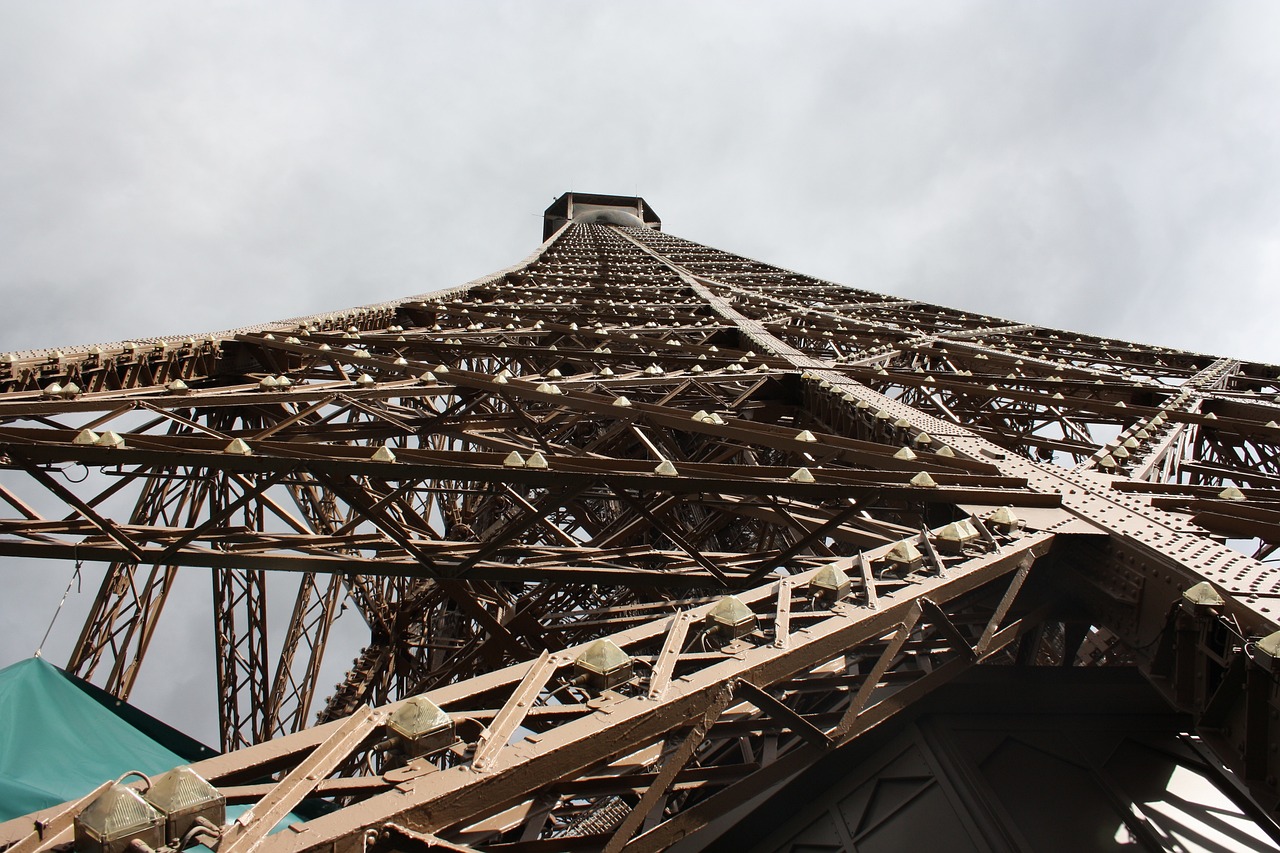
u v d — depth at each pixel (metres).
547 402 15.96
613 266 65.31
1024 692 7.94
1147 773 7.52
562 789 5.64
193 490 14.57
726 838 7.50
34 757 8.41
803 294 49.72
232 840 3.90
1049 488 10.18
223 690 15.35
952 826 6.76
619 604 20.61
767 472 10.02
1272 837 6.81
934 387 19.89
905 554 7.60
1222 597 6.71
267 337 20.23
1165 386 22.30
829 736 6.05
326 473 7.98
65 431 9.59
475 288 43.34
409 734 4.87
